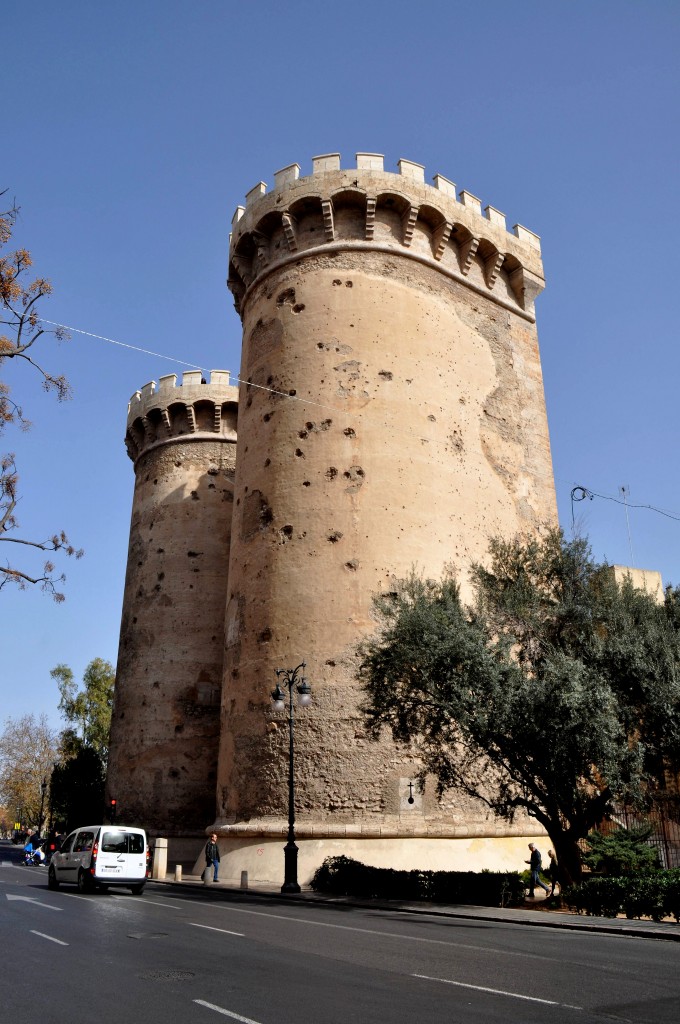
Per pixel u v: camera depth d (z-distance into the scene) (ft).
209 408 134.51
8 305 52.90
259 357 95.14
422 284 95.25
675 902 49.52
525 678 57.98
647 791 59.16
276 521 85.61
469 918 52.80
